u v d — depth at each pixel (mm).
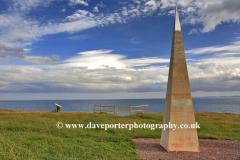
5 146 6363
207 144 8727
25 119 12625
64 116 15039
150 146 8297
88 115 16297
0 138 7324
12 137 7809
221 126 13570
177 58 7934
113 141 8805
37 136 8305
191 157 6711
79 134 9656
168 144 7496
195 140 7539
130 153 7000
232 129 12602
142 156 6766
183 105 7691
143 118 17922
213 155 6965
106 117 17203
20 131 9609
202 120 16547
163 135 8156
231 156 6832
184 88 7773
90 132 10312
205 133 11555
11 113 16375
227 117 18609
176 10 8344
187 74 7852
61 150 6648
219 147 8180
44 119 12906
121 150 7312
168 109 7906
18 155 5766
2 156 5496
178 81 7805
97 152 6723
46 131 9711
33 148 6574
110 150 7105
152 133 11008
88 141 8219
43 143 7309
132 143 8633
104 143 8172
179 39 8062
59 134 9375
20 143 6980
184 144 7520
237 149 7852
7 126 10195
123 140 9000
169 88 8047
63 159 5777
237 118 17922
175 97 7715
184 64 7895
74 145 7293
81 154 6406
